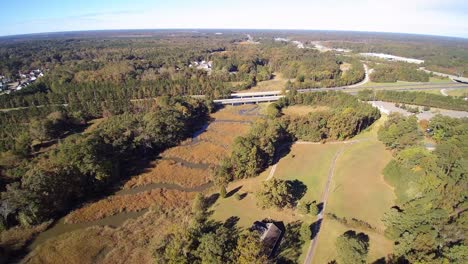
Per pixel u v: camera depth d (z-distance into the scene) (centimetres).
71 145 9712
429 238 5950
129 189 9650
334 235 7262
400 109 15725
